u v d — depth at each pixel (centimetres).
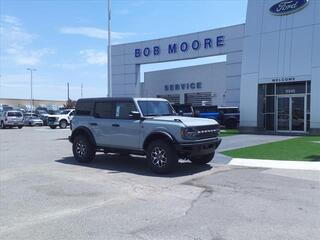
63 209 791
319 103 2553
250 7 2911
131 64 4538
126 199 870
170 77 4997
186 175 1151
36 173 1212
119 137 1305
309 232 634
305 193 907
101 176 1153
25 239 613
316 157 1458
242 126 2962
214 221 698
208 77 4569
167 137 1159
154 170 1185
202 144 1188
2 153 1745
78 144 1435
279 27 2748
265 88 2869
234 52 3784
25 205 824
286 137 2386
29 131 3666
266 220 701
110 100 1356
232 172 1190
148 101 1309
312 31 2592
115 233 639
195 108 3553
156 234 631
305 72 2616
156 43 4338
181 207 796
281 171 1201
